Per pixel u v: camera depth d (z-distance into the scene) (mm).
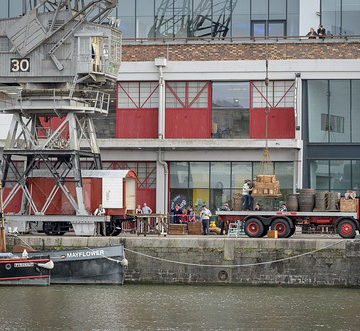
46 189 50656
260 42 59406
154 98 60656
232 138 60094
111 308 38156
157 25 61438
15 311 37312
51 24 50469
